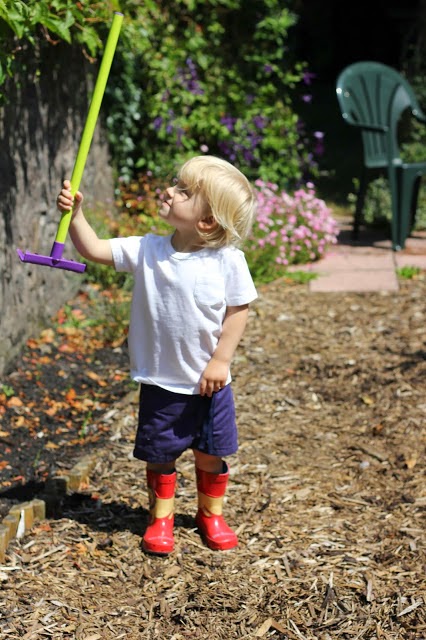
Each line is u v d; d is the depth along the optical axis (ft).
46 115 16.74
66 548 9.79
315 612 8.81
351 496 11.26
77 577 9.28
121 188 24.00
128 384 14.62
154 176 25.18
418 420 13.58
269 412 13.89
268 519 10.64
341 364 16.01
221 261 8.98
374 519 10.66
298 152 31.94
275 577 9.42
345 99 24.03
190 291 8.89
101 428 12.89
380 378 15.29
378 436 13.08
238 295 9.05
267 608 8.86
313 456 12.41
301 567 9.60
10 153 14.48
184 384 9.26
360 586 9.24
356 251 24.21
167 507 9.89
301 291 20.45
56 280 17.34
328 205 29.91
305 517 10.71
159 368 9.23
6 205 14.26
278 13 27.84
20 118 15.03
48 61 16.70
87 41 13.50
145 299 9.06
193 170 8.73
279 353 16.56
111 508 10.75
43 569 9.36
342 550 9.95
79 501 10.85
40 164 16.35
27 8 11.10
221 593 9.11
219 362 9.16
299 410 14.02
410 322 18.26
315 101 47.91
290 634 8.46
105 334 16.61
